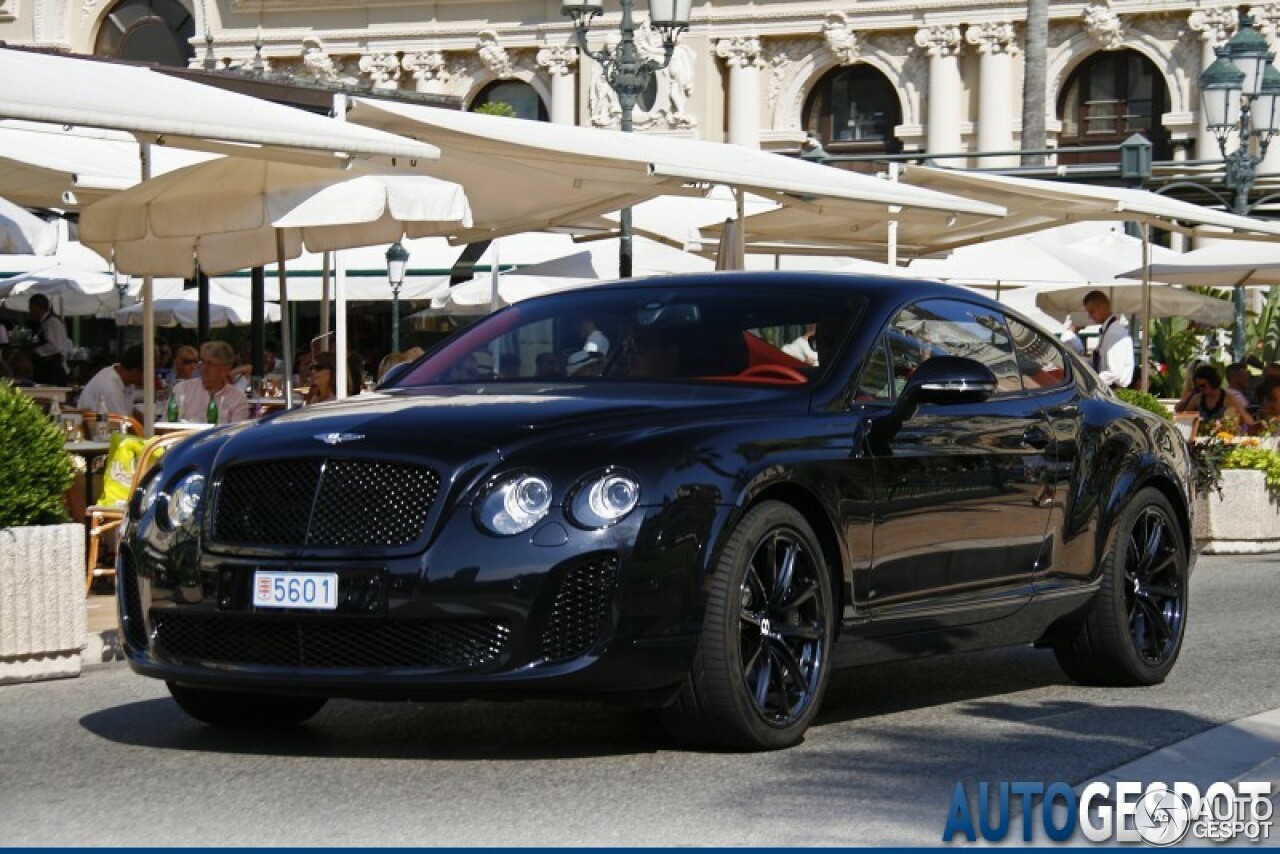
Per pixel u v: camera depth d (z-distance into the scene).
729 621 8.52
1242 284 34.00
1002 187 23.38
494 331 10.38
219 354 18.45
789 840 7.25
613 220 25.34
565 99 80.81
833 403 9.45
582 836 7.27
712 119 78.44
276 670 8.52
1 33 88.06
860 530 9.30
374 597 8.30
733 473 8.62
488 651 8.27
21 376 25.00
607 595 8.25
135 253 17.45
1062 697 10.80
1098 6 72.56
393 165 16.25
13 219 18.81
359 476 8.48
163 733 9.48
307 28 84.38
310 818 7.55
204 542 8.70
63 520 11.51
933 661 12.19
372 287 37.03
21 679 11.12
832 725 9.68
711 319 10.00
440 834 7.29
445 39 82.56
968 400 9.74
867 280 10.35
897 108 76.75
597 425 8.69
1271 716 10.04
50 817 7.59
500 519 8.28
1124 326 25.78
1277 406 27.58
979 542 10.05
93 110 12.66
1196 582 17.59
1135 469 11.22
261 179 15.52
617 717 9.88
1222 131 34.81
